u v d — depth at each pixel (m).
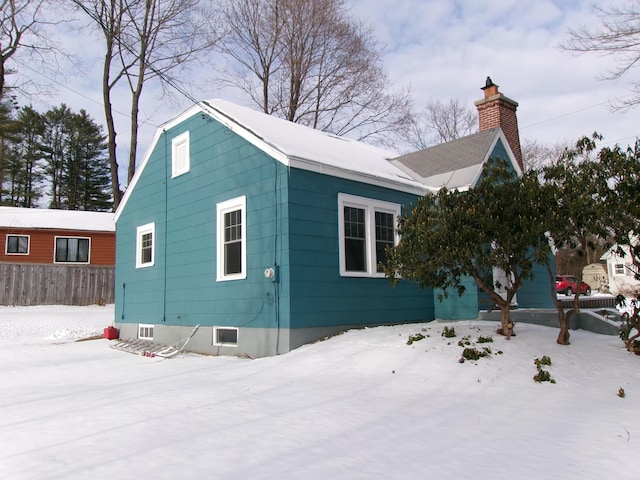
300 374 7.74
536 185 8.03
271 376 7.73
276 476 3.67
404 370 7.51
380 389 6.69
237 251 10.92
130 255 15.06
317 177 10.30
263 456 4.11
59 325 16.97
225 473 3.72
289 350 9.34
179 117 13.14
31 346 13.10
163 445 4.37
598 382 7.02
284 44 28.27
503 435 4.79
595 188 8.00
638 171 7.80
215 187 11.62
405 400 6.14
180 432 4.77
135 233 14.88
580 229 8.28
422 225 8.32
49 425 5.08
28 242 25.45
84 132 49.81
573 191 7.88
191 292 12.12
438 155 15.66
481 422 5.23
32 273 21.36
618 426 5.11
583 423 5.21
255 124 11.67
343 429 4.91
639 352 8.43
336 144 14.50
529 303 14.57
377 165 13.50
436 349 8.21
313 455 4.15
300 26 27.84
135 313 14.50
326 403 5.97
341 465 3.92
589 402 6.12
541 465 4.00
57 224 26.38
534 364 7.55
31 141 48.19
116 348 12.63
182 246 12.65
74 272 22.31
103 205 51.06
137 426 4.98
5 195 46.25
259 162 10.42
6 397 6.80
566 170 8.27
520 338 8.88
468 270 8.69
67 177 49.22
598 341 9.30
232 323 10.73
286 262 9.55
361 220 11.33
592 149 8.38
